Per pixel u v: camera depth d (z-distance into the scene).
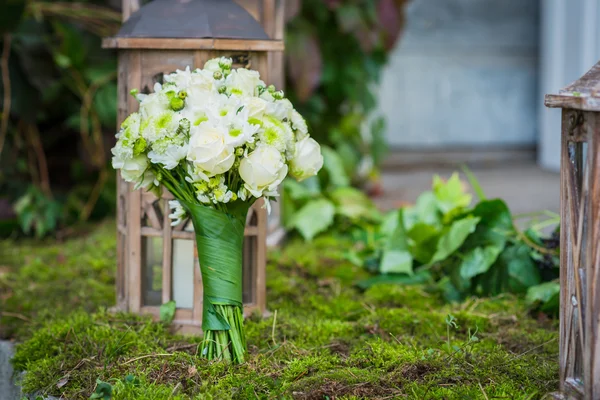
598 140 1.77
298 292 3.13
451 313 2.74
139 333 2.50
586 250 1.85
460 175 5.86
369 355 2.30
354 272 3.47
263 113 2.11
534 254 3.09
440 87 6.52
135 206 2.62
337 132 5.13
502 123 6.60
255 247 2.69
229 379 2.13
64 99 4.79
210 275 2.19
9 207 4.39
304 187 4.29
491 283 3.06
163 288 2.59
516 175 5.82
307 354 2.35
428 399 1.99
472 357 2.25
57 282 3.31
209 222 2.15
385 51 5.14
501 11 6.50
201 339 2.46
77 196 4.70
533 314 2.82
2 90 4.24
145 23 2.52
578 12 5.59
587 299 1.82
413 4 6.42
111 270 3.50
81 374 2.23
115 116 4.43
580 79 1.84
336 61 5.16
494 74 6.55
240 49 2.48
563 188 1.93
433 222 3.62
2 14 3.98
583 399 1.88
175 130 2.07
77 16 4.51
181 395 2.04
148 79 2.55
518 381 2.13
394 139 6.52
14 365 2.43
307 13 5.04
